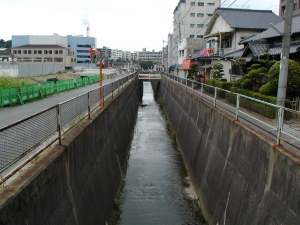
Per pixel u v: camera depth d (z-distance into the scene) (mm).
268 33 22016
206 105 15055
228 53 30734
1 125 11367
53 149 7027
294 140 8297
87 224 8305
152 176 16109
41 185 5711
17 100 17375
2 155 5250
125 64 136250
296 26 18578
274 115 9188
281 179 6535
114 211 12008
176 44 71125
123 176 15734
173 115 28453
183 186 14859
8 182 5598
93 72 56375
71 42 105125
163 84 45719
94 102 12719
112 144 14742
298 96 13742
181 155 19719
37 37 101062
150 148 21438
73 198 7605
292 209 5941
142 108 41375
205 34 41844
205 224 11242
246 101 11758
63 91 25969
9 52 87250
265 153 7512
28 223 5086
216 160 11734
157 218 11828
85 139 9359
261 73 16656
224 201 9773
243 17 33875
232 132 10336
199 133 15906
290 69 13188
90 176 9648
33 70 44562
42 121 6676
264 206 7086
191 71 37094
